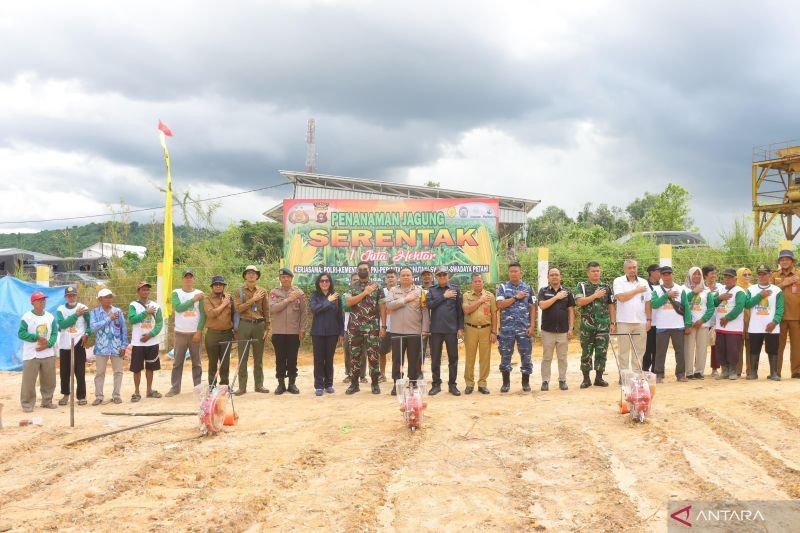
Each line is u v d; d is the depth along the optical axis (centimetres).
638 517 548
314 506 584
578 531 528
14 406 1096
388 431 823
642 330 1079
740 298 1081
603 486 621
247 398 1081
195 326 1158
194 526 543
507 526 542
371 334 1098
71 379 902
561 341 1070
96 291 1864
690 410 860
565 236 2125
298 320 1130
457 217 1703
